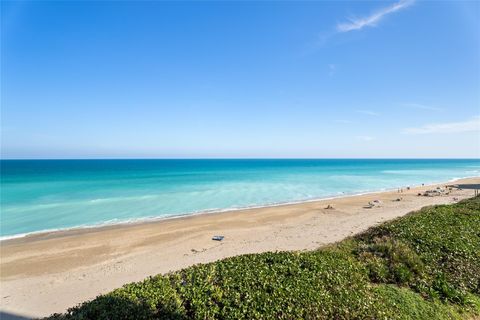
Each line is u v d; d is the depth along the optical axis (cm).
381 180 6188
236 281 517
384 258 791
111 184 4781
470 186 4778
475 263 740
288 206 2989
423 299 602
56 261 1422
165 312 427
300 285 515
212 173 7712
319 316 450
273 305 455
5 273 1281
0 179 5459
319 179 6200
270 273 552
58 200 3203
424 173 8625
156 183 5006
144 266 1345
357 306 493
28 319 923
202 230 1991
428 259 773
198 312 430
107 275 1250
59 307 990
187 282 512
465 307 590
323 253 728
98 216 2477
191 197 3531
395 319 491
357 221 2188
